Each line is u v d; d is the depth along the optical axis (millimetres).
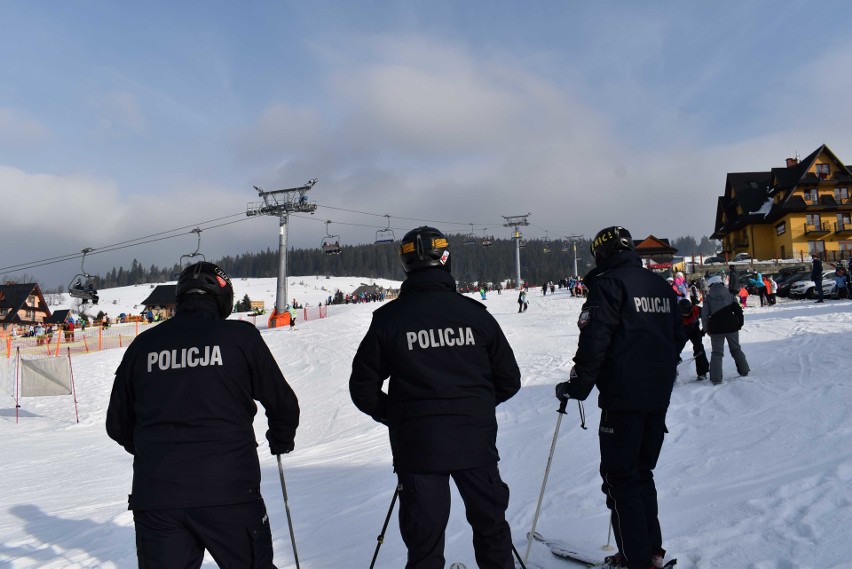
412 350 2781
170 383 2619
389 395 2863
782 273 35562
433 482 2740
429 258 2980
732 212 61938
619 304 3211
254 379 2779
